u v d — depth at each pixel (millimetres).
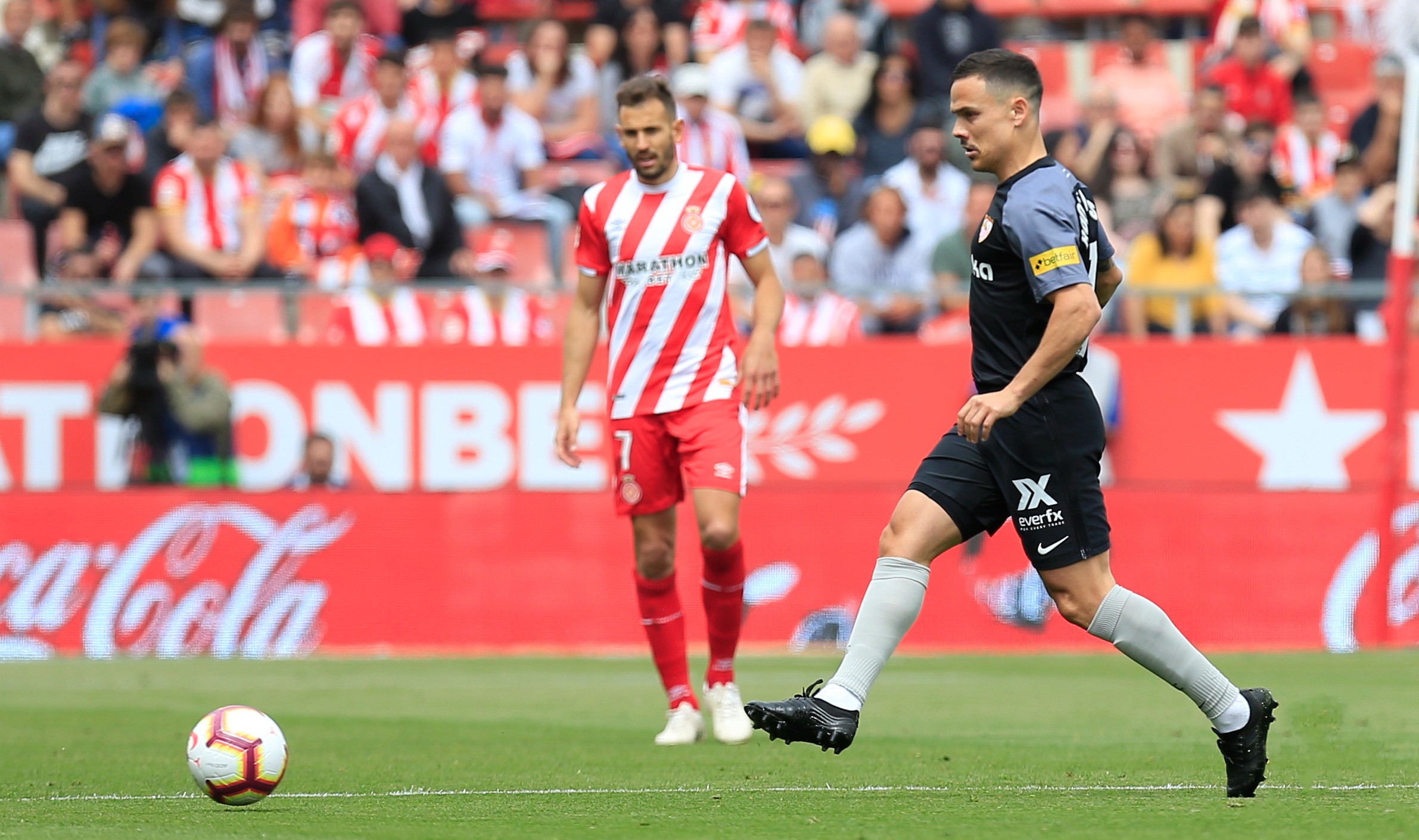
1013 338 15375
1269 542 40562
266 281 47781
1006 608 40375
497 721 25562
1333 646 40375
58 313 41094
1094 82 63219
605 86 59656
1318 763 19047
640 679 33438
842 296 42312
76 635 39969
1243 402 41656
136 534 40188
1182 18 70688
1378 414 41406
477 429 41438
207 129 48219
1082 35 71500
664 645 22703
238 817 14805
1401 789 16484
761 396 22547
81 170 48219
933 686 31281
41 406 40938
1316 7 70938
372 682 32750
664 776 18344
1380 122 54094
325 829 13930
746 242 22641
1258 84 60250
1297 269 48000
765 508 40469
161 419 40844
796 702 15086
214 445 40969
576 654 40250
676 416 22344
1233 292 41875
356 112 54000
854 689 15289
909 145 55469
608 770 19062
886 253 48031
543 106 58844
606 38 59906
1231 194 50812
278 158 54188
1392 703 26750
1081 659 37844
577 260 22797
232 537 40375
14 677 34125
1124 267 51062
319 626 40406
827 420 41469
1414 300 43531
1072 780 17641
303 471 41156
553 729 24391
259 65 58188
